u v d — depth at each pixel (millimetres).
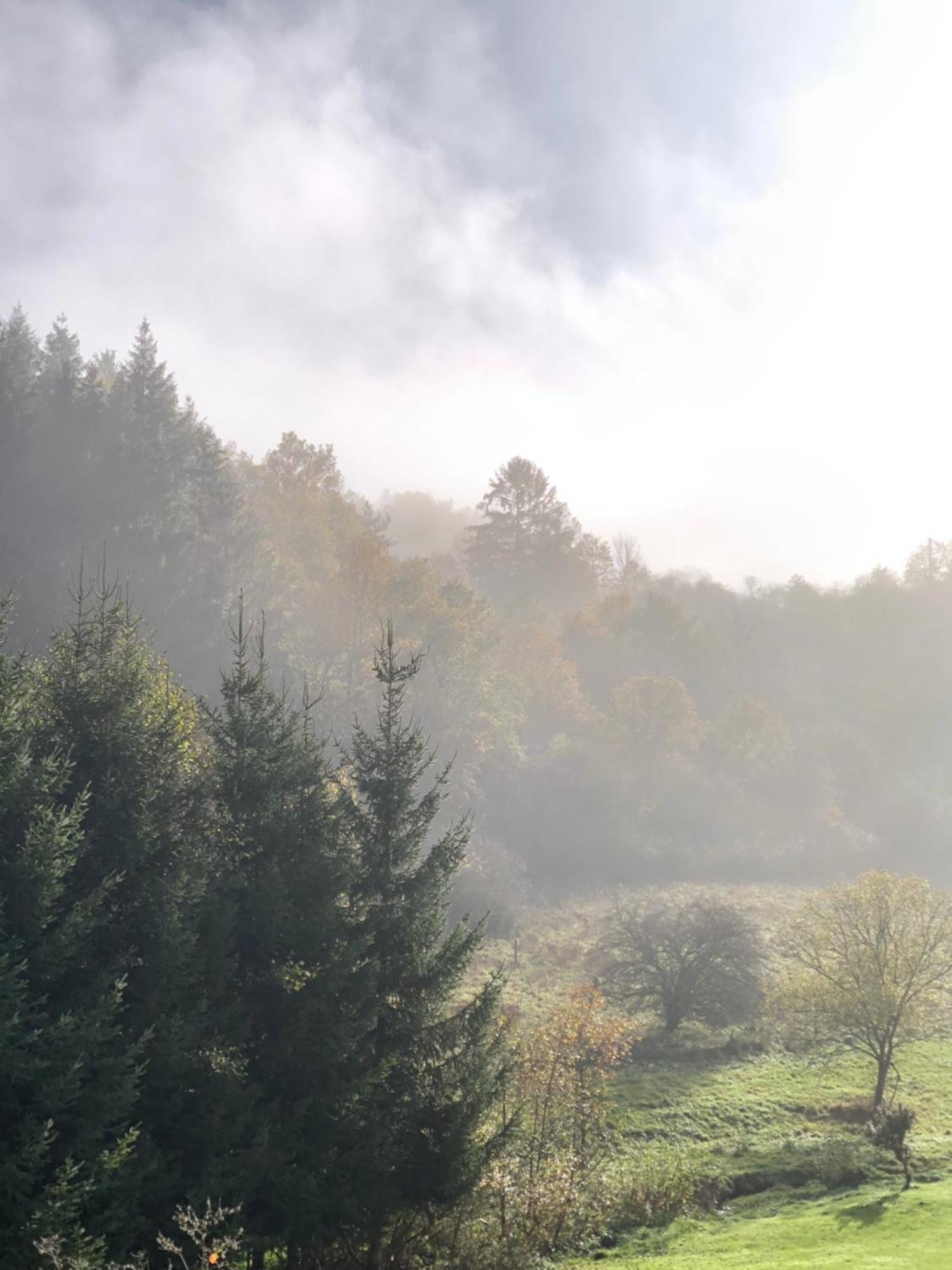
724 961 47188
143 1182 15516
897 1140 29797
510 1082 22953
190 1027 16344
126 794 18109
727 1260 22266
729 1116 36375
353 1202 18016
